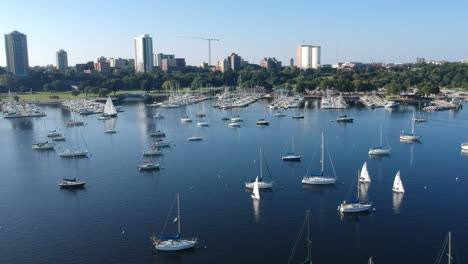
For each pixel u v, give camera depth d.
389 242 104.62
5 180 162.88
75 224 118.88
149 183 154.12
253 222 117.38
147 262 97.75
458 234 107.94
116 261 98.44
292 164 177.38
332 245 103.69
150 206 130.88
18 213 127.69
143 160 190.12
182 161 185.75
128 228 115.50
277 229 112.81
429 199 132.00
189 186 149.50
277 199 134.75
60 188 151.12
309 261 92.56
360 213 122.06
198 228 114.31
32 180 162.38
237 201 133.62
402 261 96.25
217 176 161.25
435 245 102.88
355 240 105.88
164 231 112.94
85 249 104.25
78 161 191.62
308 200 133.38
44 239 110.00
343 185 147.38
